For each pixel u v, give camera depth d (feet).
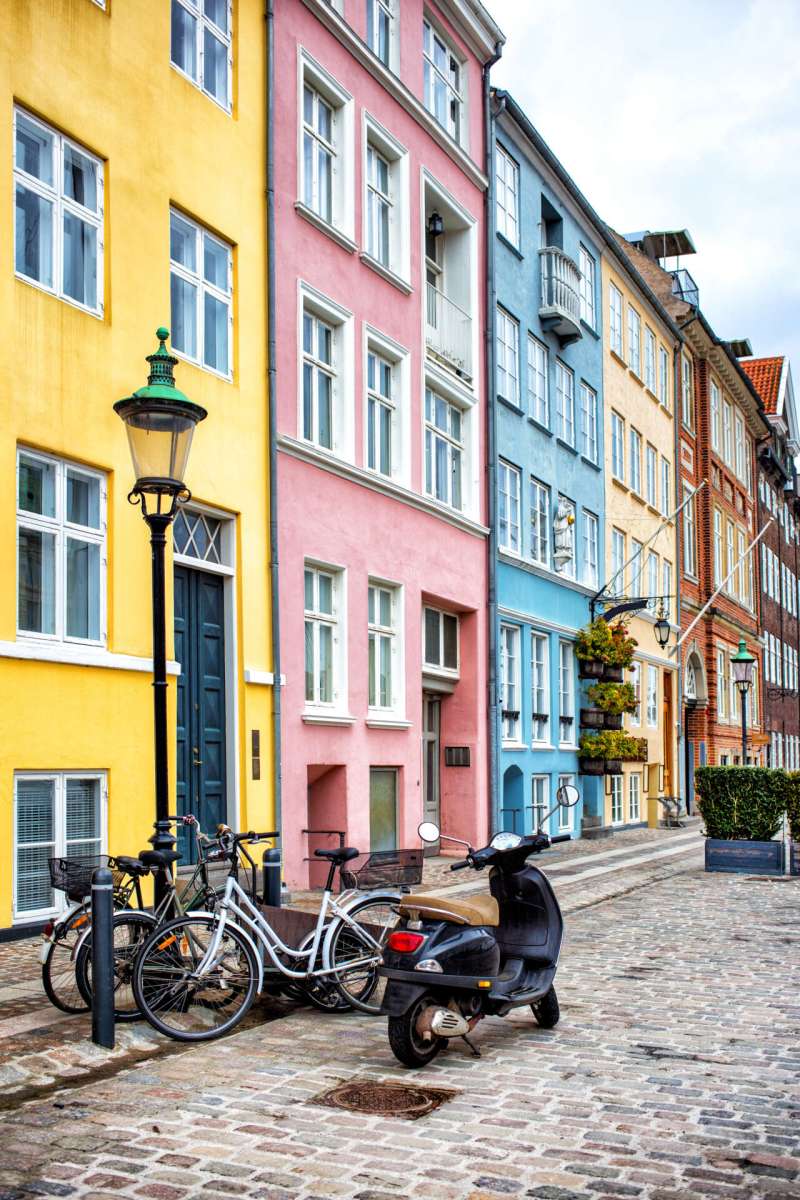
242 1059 22.88
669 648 120.88
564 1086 21.25
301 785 49.96
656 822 106.11
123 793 38.81
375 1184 16.40
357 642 55.72
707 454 141.08
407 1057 22.13
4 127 35.73
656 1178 16.76
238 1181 16.46
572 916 44.06
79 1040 23.04
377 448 60.49
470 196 72.79
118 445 39.75
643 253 141.69
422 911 22.98
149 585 40.83
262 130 49.96
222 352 47.21
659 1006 28.09
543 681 83.56
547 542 85.40
